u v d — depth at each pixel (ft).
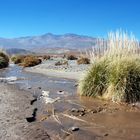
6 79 73.82
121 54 44.04
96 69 44.60
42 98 45.44
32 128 28.22
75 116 33.86
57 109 37.37
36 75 85.61
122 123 30.96
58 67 107.76
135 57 43.09
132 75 40.73
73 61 149.07
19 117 31.99
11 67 125.80
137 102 39.75
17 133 26.48
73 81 68.49
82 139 25.68
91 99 43.14
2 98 42.96
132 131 28.09
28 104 39.32
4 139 24.75
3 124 29.04
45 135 26.35
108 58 44.73
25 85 61.11
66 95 47.50
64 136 26.53
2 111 34.47
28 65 129.18
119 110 36.78
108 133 27.45
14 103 39.50
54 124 30.53
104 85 43.34
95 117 33.47
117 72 41.47
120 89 40.78
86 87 45.19
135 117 33.40
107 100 42.01
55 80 71.10
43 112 35.83
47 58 200.13
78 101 42.06
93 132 27.76
